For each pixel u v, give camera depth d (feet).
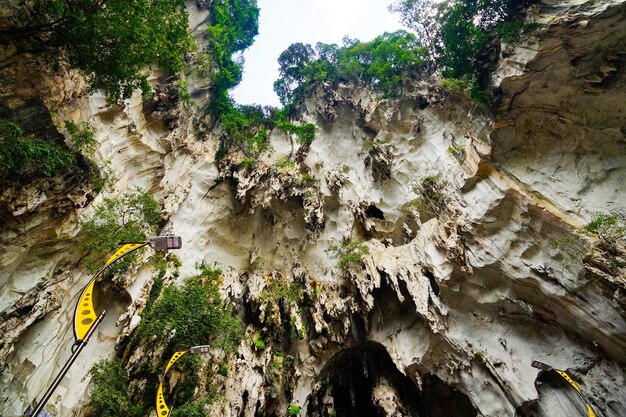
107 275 65.77
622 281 55.57
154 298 71.61
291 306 90.33
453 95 97.66
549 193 70.18
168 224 84.17
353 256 94.43
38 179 45.57
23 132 44.42
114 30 45.42
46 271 52.31
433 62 114.73
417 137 104.47
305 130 113.60
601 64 67.15
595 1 62.90
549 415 67.05
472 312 80.94
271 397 77.25
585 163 70.03
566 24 64.80
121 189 75.25
